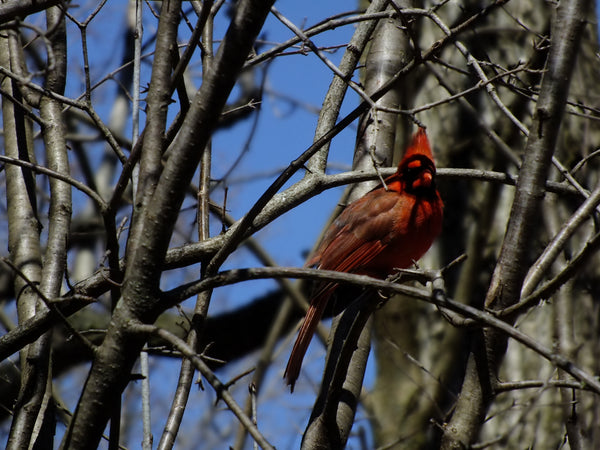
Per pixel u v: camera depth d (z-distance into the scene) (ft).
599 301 28.81
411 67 24.07
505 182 29.43
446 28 24.56
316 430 22.66
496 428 31.27
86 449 19.17
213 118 18.65
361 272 33.06
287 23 23.91
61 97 25.23
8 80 31.53
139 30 28.37
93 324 37.65
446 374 38.27
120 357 18.99
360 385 25.72
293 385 28.17
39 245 29.14
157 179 21.02
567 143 35.68
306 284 40.52
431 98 42.11
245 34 18.21
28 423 23.81
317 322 29.07
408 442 36.70
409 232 31.99
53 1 25.67
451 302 16.65
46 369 24.97
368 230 32.17
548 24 41.27
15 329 25.25
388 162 31.73
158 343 37.86
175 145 18.92
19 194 30.01
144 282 19.15
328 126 30.04
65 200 28.07
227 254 22.39
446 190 41.63
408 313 39.88
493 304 19.71
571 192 27.14
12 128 30.96
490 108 41.22
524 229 19.90
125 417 40.42
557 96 20.45
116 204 20.93
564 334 27.66
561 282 18.31
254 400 22.72
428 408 37.50
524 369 33.99
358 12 31.73
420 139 33.09
